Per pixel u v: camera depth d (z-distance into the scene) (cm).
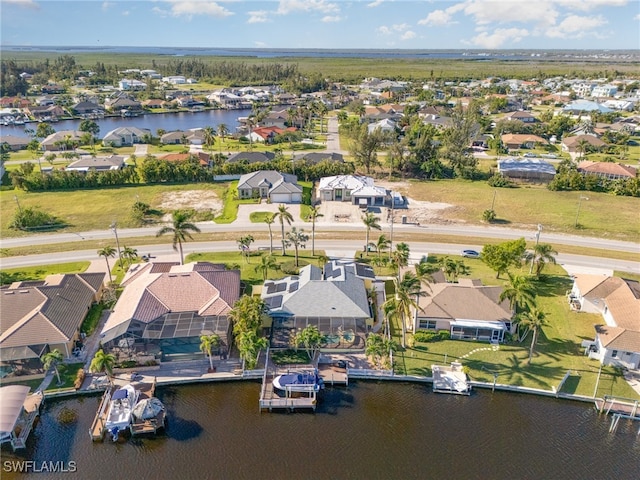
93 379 5931
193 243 9881
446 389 5822
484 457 4941
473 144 18938
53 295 6888
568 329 6969
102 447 5091
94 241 9962
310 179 14488
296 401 5553
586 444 5116
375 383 6016
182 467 4822
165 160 14450
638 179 13025
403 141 16138
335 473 4741
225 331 6350
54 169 14188
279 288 7394
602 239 10169
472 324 6644
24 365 6025
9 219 11106
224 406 5638
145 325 6300
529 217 11462
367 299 7375
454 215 11612
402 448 5044
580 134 19150
